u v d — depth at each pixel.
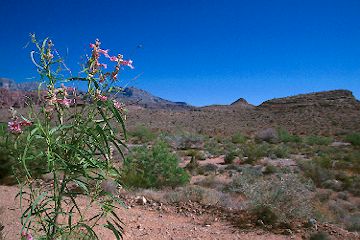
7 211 7.07
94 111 3.30
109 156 3.40
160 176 13.74
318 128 72.31
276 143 45.50
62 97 3.26
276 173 19.78
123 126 3.10
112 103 3.16
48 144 2.98
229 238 7.91
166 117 88.38
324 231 8.48
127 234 7.34
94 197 3.50
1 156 11.27
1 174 11.46
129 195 10.96
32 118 3.16
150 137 39.56
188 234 7.92
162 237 7.53
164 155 14.11
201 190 11.23
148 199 10.81
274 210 8.99
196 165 21.42
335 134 60.28
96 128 3.03
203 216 9.57
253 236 8.11
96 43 3.35
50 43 3.17
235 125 82.44
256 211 9.27
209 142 40.69
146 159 13.82
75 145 3.18
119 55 3.37
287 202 9.19
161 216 9.32
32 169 3.31
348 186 17.19
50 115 3.18
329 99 104.19
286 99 112.00
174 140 38.19
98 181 3.56
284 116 92.38
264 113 98.56
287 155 29.81
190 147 35.97
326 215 10.95
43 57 3.14
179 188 13.36
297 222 8.96
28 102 3.16
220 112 102.44
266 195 9.25
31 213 3.11
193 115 95.56
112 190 10.33
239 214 9.55
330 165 23.25
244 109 109.12
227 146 37.06
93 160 3.24
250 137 53.06
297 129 72.00
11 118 3.14
